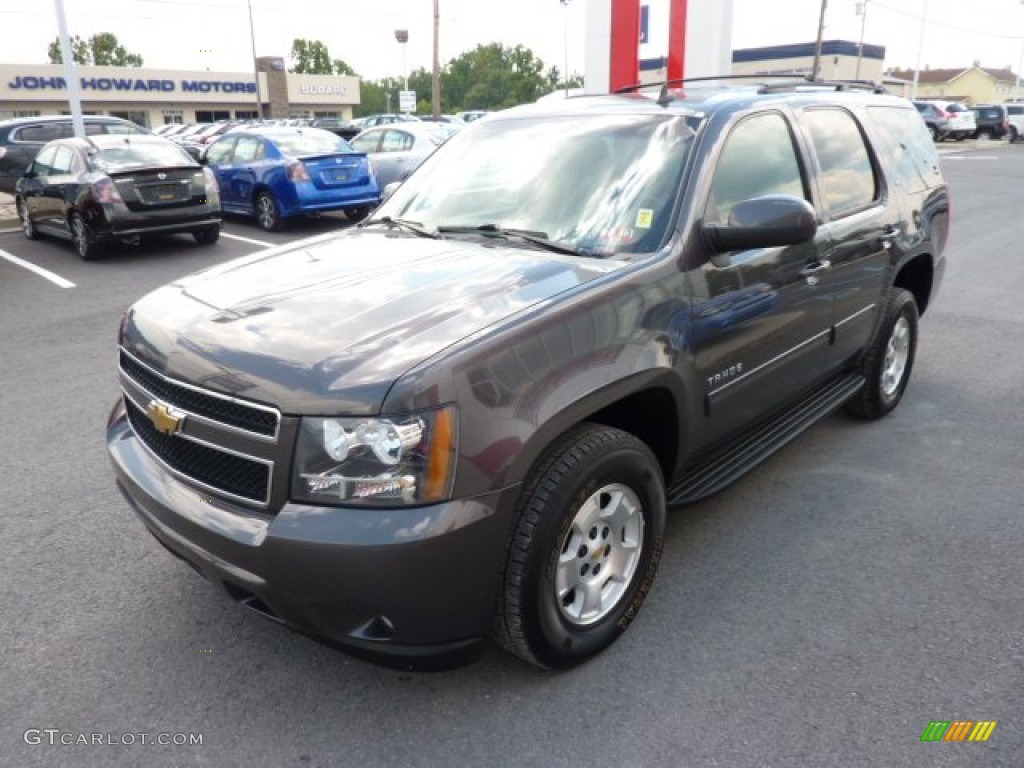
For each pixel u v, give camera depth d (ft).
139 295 29.12
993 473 14.30
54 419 17.35
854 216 13.75
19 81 174.40
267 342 8.31
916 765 8.00
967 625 10.16
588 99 13.30
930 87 354.33
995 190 58.44
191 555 8.43
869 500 13.41
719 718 8.65
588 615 9.29
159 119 196.03
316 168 42.11
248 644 10.00
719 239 10.20
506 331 8.18
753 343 11.21
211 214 37.06
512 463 7.90
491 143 12.89
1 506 13.46
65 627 10.32
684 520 12.85
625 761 8.13
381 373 7.62
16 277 32.42
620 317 9.12
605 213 10.73
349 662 9.66
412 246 10.98
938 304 26.50
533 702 8.93
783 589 10.94
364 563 7.41
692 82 16.57
